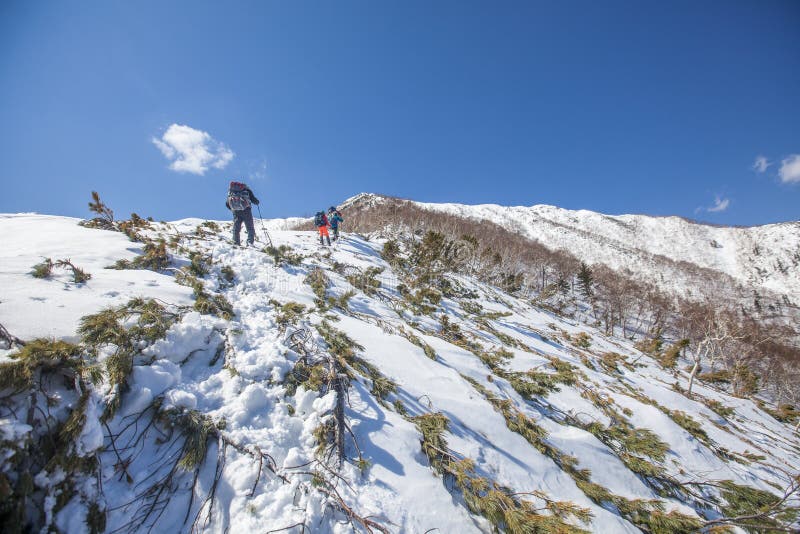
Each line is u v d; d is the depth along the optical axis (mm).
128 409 1873
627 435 4098
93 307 2502
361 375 3221
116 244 4562
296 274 6297
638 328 40000
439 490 2248
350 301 5980
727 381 10812
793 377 32625
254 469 1864
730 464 4684
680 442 4598
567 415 4422
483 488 2270
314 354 3043
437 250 11125
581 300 42781
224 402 2246
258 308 3846
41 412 1495
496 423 3385
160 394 2041
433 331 6125
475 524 2121
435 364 4285
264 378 2559
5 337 1739
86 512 1459
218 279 4699
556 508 2338
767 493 3328
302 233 12234
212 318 3025
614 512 2812
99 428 1625
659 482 3631
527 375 5047
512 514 2090
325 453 2104
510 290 18344
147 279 3506
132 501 1623
